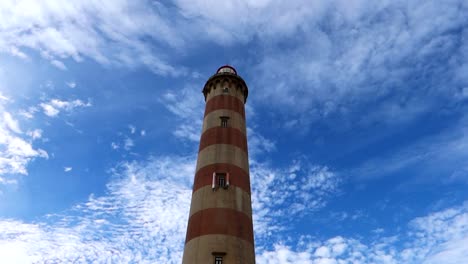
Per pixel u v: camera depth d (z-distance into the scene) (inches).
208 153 1542.8
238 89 1846.7
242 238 1304.1
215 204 1365.7
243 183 1472.7
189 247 1294.3
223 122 1665.8
